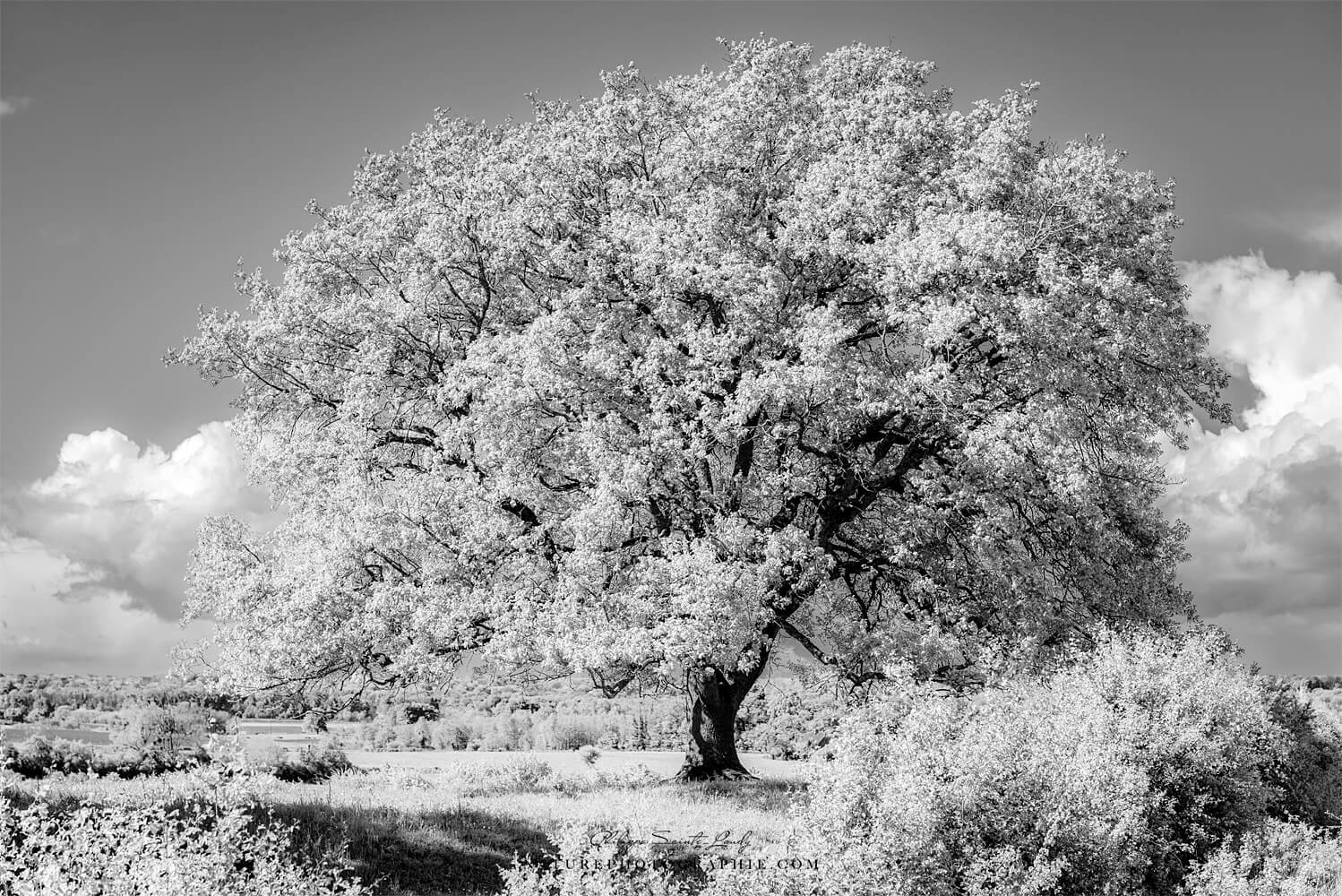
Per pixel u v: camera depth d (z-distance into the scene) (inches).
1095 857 456.8
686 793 844.6
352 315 933.2
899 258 779.4
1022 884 417.7
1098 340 848.3
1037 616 853.8
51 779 718.5
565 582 796.6
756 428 882.1
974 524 893.2
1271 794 648.4
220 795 382.3
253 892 357.4
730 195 884.6
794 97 945.5
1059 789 464.8
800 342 813.2
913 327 810.2
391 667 887.1
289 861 393.4
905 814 413.7
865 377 799.1
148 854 342.0
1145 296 871.1
